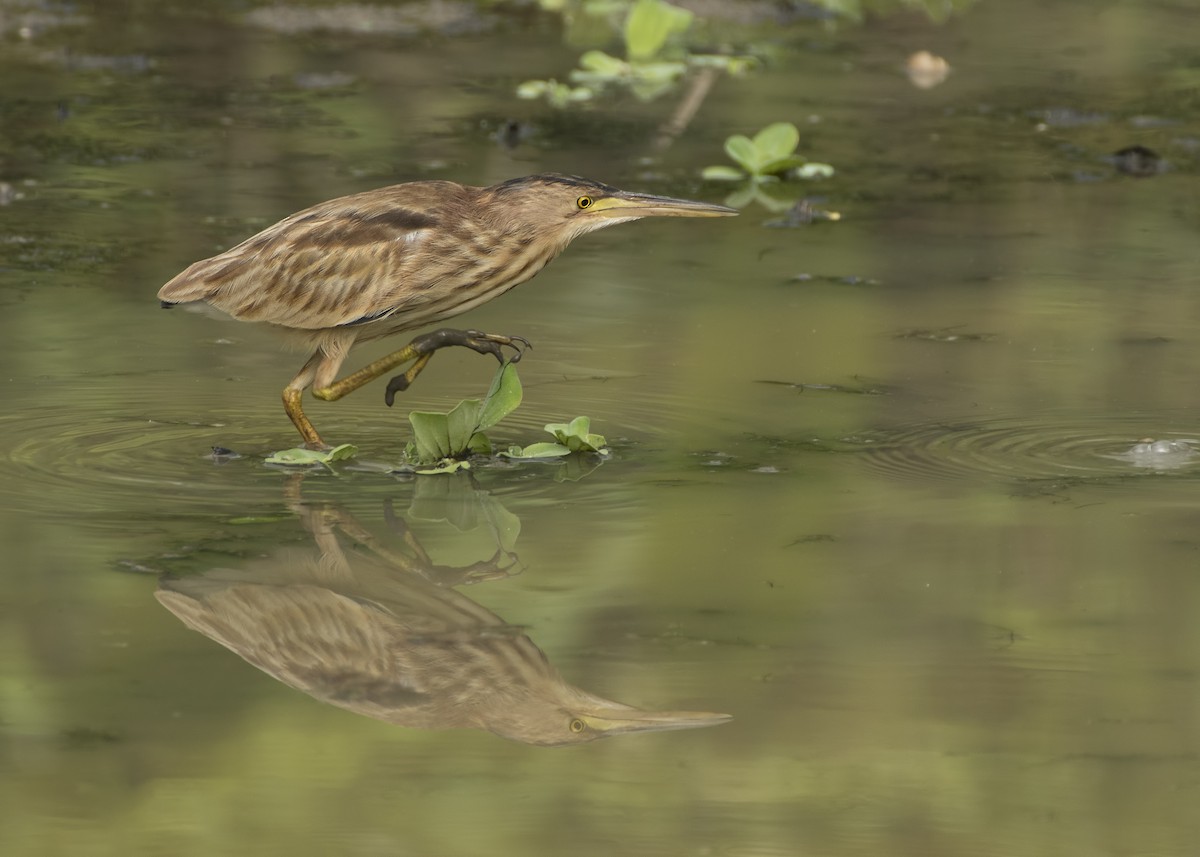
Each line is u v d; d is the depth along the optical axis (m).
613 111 22.20
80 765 7.21
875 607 8.75
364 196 11.69
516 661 8.16
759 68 25.34
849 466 10.89
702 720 7.66
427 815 6.93
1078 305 14.70
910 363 13.07
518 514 10.00
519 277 11.79
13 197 17.44
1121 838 6.82
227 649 8.24
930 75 24.84
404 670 8.08
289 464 10.83
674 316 14.33
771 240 16.92
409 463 10.93
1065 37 27.92
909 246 16.64
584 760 7.37
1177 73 24.94
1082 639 8.41
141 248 15.82
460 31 27.50
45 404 11.82
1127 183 19.14
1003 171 19.62
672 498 10.29
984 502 10.25
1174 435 11.47
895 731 7.55
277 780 7.16
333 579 9.02
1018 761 7.35
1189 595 8.88
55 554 9.25
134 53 24.55
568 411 11.95
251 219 16.69
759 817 6.95
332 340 11.39
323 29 26.95
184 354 13.12
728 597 8.85
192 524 9.73
